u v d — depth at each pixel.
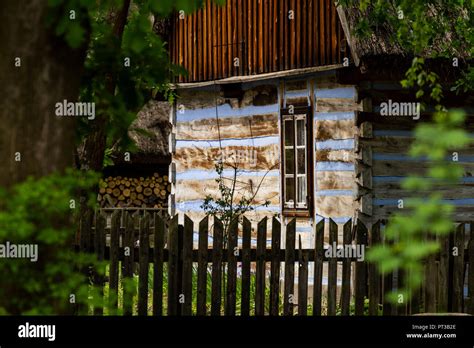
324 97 15.59
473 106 15.08
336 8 14.69
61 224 5.82
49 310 5.79
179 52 18.83
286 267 10.34
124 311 10.02
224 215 14.56
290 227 10.37
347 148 15.17
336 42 15.22
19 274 5.72
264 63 16.77
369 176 14.52
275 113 16.62
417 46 11.93
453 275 10.62
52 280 5.90
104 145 10.55
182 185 18.80
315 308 10.39
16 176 5.92
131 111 6.94
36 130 5.98
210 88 18.16
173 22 18.98
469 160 15.09
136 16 6.43
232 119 17.62
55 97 6.04
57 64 6.03
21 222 5.34
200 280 10.20
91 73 6.86
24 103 5.96
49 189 5.50
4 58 5.95
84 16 6.15
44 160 5.99
